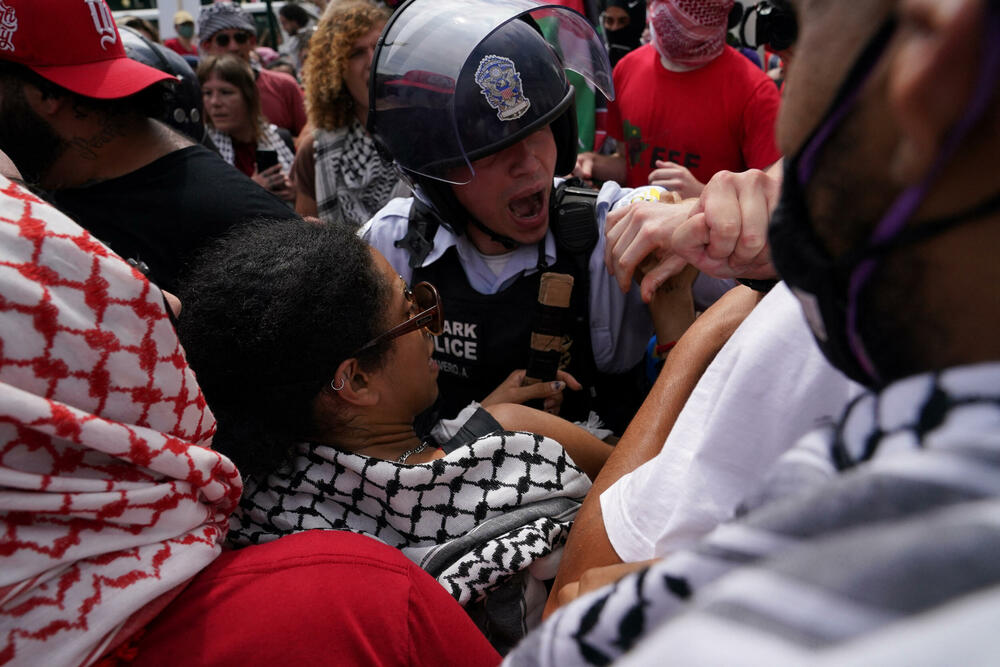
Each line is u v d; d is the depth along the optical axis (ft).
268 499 3.20
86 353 2.11
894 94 0.91
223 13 14.26
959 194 0.93
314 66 8.39
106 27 4.89
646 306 4.75
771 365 2.06
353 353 3.22
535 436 3.50
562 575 2.85
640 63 8.52
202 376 3.15
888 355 1.14
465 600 3.05
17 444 2.07
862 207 1.07
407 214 5.08
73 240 2.12
